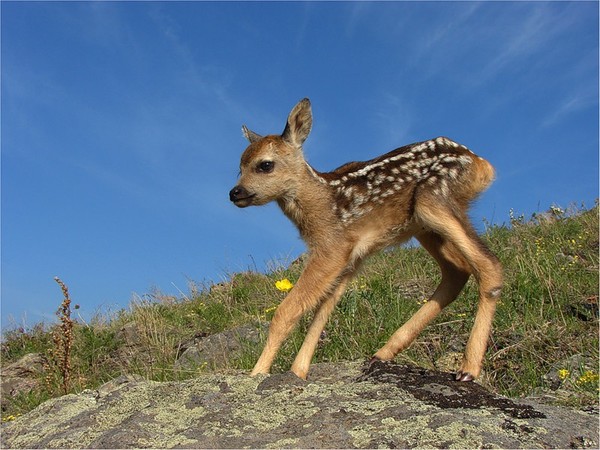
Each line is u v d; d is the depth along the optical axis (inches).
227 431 28.5
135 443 28.1
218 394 32.7
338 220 45.6
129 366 64.6
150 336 72.2
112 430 29.7
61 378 63.1
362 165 47.5
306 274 43.6
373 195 45.2
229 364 55.6
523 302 58.9
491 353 50.7
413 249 85.0
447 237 42.9
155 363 63.5
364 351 52.2
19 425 34.6
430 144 45.9
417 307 61.6
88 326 78.7
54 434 31.5
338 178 46.9
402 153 46.0
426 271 74.5
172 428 29.7
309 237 46.3
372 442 26.5
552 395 40.5
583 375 42.9
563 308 57.9
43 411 35.7
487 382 46.6
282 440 27.2
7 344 82.5
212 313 77.0
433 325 57.1
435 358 51.7
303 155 50.3
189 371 54.8
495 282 40.5
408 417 28.7
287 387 33.1
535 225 91.0
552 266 67.5
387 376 35.4
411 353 52.3
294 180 48.4
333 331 56.3
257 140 52.6
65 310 57.7
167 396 33.7
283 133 50.6
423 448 25.9
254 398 32.3
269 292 81.4
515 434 27.4
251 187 49.1
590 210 93.1
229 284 87.8
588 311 56.5
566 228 84.3
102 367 67.4
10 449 31.3
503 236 86.9
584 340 51.3
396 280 72.2
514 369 48.5
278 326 40.6
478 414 29.4
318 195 46.4
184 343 69.4
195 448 27.0
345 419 29.0
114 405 33.8
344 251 45.2
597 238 78.2
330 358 51.7
